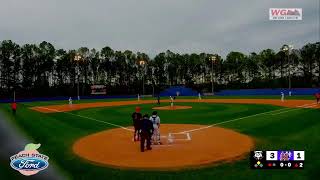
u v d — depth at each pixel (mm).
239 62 132625
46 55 116188
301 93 81375
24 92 93312
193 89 109250
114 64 133125
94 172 14227
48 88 100375
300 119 28641
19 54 111438
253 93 90250
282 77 118250
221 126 26531
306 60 117188
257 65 130375
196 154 16656
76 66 122812
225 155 16359
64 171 14430
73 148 18844
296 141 19422
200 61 142625
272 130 23562
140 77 138250
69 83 122125
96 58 130625
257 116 32406
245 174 13375
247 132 23219
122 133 23953
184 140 20438
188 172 13805
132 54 136625
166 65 143375
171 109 43438
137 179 13164
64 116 37062
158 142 19594
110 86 112562
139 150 17875
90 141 20953
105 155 16969
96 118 34344
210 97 79625
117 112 40812
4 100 76375
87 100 78062
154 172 13906
